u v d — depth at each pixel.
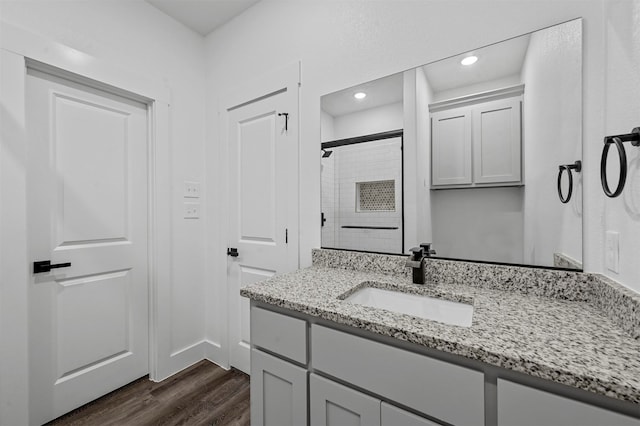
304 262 1.65
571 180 0.97
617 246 0.83
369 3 1.40
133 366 1.84
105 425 1.47
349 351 0.84
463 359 0.68
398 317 0.82
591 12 0.94
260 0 1.85
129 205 1.82
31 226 1.43
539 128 1.03
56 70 1.48
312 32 1.61
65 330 1.55
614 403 0.53
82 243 1.62
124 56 1.74
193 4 1.88
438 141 1.24
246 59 1.93
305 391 0.94
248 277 1.93
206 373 1.97
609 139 0.73
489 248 1.14
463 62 1.17
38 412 1.45
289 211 1.71
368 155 1.43
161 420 1.51
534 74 1.03
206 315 2.20
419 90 1.27
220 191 2.09
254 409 1.09
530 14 1.04
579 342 0.65
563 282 0.97
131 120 1.84
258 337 1.08
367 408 0.81
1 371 1.28
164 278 1.92
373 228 1.42
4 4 1.30
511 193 1.09
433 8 1.23
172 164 2.00
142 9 1.84
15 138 1.32
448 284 1.17
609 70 0.87
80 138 1.61
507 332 0.71
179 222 2.04
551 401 0.57
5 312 1.29
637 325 0.66
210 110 2.18
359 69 1.44
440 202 1.24
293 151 1.68
